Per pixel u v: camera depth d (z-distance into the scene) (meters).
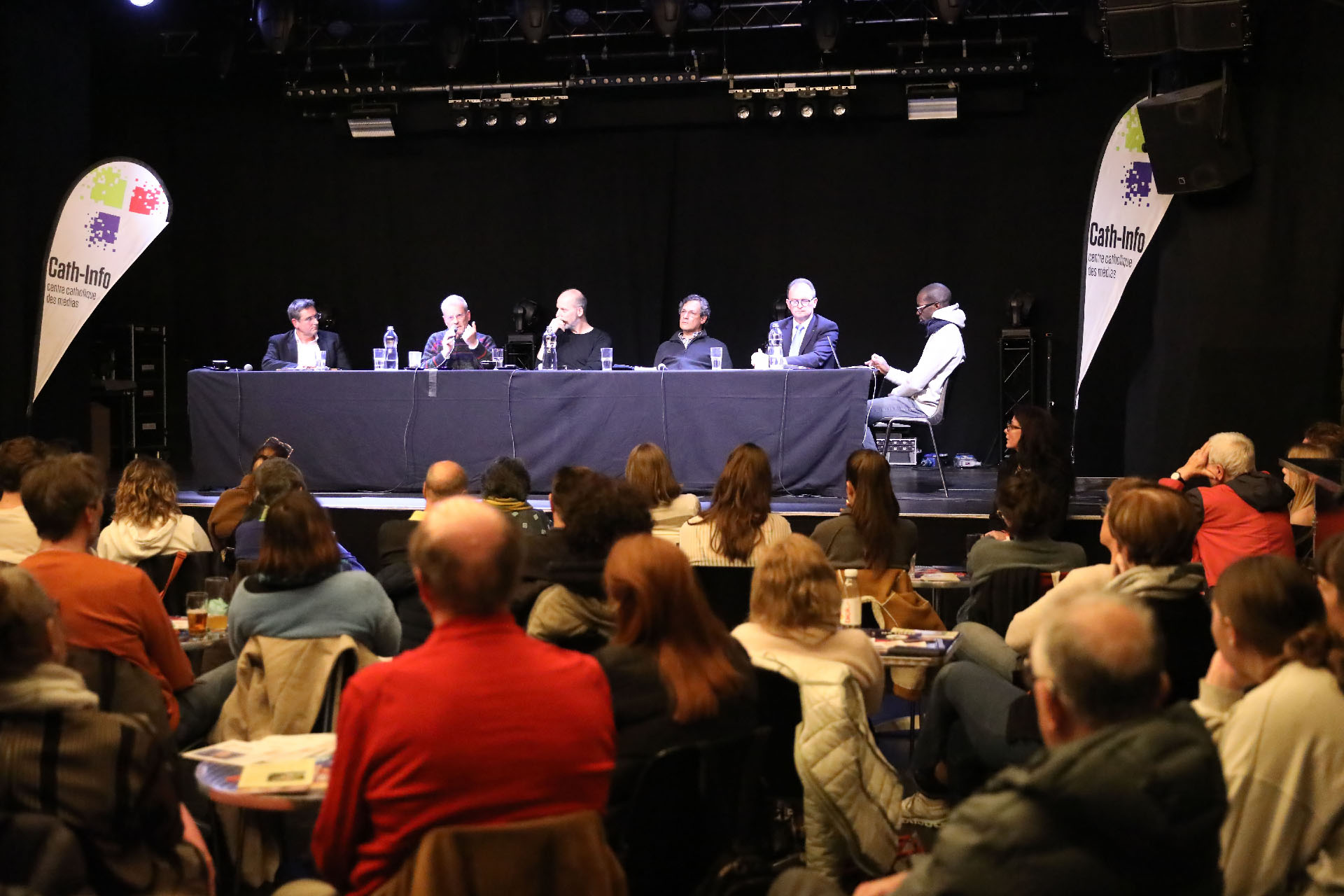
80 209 6.61
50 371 6.62
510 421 6.30
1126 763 1.45
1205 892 1.48
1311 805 1.90
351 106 8.87
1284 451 6.17
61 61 7.32
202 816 3.19
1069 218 8.47
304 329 7.55
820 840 2.65
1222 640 2.06
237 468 6.52
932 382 7.31
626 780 2.17
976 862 1.48
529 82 8.70
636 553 2.27
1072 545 3.46
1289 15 5.95
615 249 9.01
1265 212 6.10
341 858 1.83
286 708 2.86
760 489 3.76
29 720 1.80
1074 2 8.11
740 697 2.24
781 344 7.39
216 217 9.45
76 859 1.76
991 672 2.95
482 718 1.77
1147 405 6.68
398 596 3.50
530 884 1.72
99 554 4.10
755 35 8.64
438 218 9.21
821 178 8.77
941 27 8.37
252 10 8.55
